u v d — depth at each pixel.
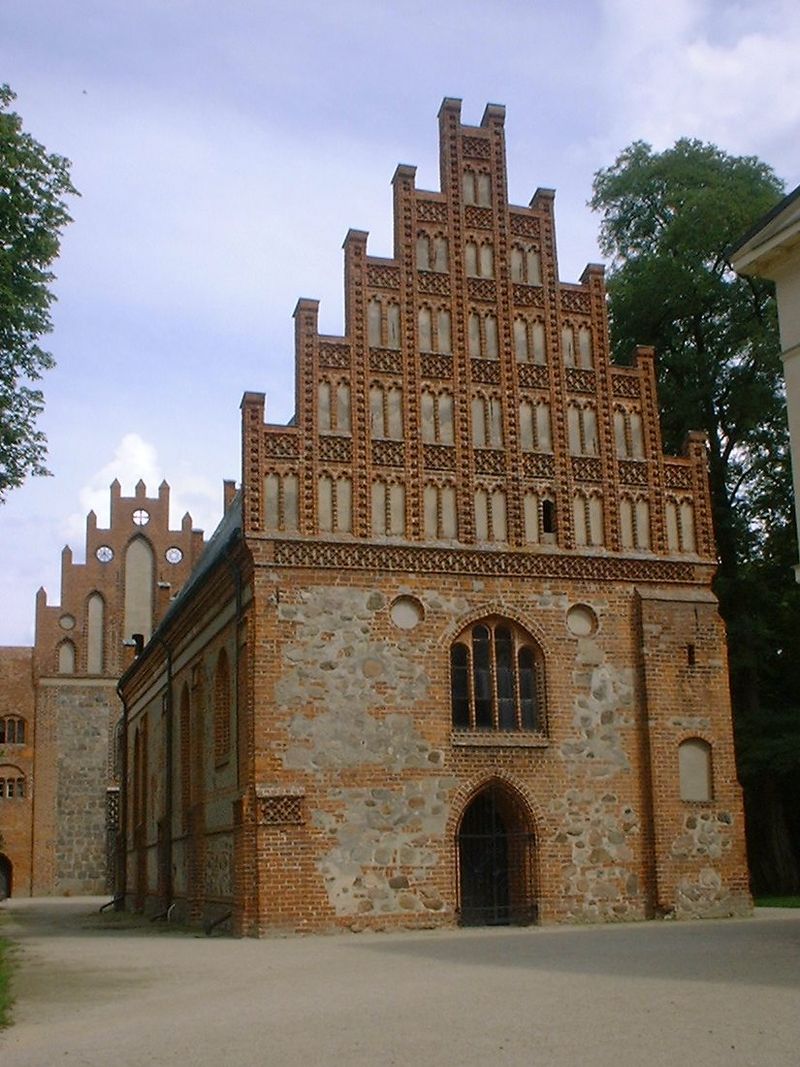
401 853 31.11
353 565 32.25
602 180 52.47
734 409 48.12
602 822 33.19
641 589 34.88
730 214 47.69
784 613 50.12
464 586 33.16
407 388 33.84
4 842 70.81
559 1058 12.23
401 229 34.75
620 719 33.97
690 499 36.03
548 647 33.66
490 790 32.84
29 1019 16.41
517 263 35.91
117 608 75.06
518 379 35.03
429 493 33.47
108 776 73.00
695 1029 13.66
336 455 32.75
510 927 31.69
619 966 20.47
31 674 73.94
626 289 49.44
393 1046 13.22
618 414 35.94
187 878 40.22
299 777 30.73
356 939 28.70
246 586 32.25
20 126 29.06
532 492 34.50
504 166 36.22
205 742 37.78
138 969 22.92
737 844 34.03
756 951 22.64
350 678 31.64
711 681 34.88
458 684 32.91
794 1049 12.38
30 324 29.28
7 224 29.03
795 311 27.38
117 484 76.50
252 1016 15.90
